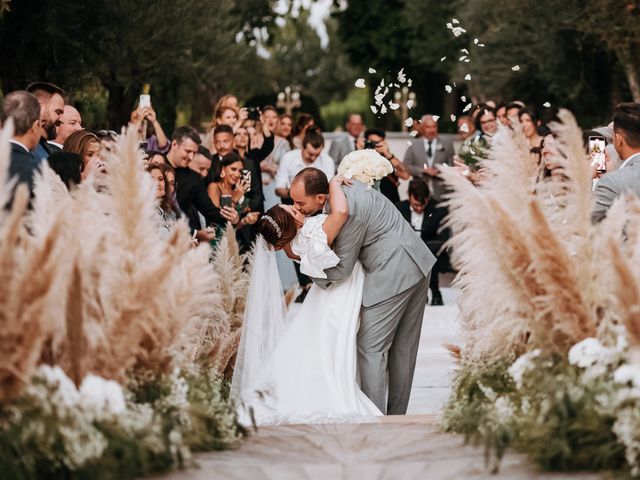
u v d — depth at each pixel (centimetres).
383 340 752
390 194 1427
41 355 498
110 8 1686
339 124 5028
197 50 2195
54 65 1684
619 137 687
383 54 3775
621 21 2050
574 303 527
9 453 446
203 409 554
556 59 2400
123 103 1994
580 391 496
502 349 586
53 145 858
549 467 491
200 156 1002
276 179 1416
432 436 589
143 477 488
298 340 744
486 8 2433
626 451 473
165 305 534
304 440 589
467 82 2830
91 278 513
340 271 739
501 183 596
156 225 736
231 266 799
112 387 489
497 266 555
